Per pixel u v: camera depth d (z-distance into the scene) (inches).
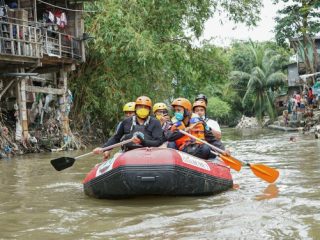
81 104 862.5
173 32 957.8
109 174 271.7
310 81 1331.2
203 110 358.6
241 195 277.3
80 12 762.2
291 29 1295.5
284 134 1018.7
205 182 279.9
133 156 271.9
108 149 303.7
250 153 559.8
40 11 767.7
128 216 232.2
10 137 645.3
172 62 899.4
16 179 381.4
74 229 210.7
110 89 832.3
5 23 592.1
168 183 266.8
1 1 653.3
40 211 251.8
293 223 204.2
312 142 674.2
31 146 665.0
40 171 430.6
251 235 188.9
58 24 746.2
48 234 203.9
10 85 647.8
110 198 282.0
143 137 297.4
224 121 2409.0
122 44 799.1
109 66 851.4
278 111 1934.1
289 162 434.6
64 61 717.3
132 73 871.1
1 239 198.7
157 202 265.1
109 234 199.3
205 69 992.9
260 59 1838.1
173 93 987.9
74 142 730.8
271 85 1809.8
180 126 322.0
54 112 741.3
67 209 254.5
